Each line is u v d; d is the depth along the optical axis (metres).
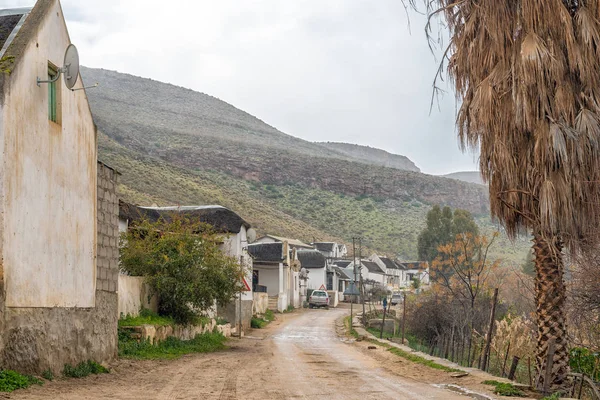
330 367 18.61
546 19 14.47
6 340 11.02
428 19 16.05
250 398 11.49
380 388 13.41
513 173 15.21
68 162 13.77
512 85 14.70
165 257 23.31
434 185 182.12
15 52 11.55
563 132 14.37
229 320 36.50
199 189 112.31
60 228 13.32
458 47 16.08
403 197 174.62
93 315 15.20
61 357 13.26
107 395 11.14
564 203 14.38
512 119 14.98
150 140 174.75
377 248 133.88
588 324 17.08
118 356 17.14
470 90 16.06
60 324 13.23
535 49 14.23
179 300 23.45
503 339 25.02
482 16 15.29
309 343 31.02
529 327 25.27
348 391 12.80
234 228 36.50
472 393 12.76
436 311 36.94
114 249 16.78
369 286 95.44
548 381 13.12
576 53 14.31
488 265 37.78
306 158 177.25
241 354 23.00
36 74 12.23
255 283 62.81
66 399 10.23
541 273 15.27
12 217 11.17
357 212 157.62
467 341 29.97
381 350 25.48
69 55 13.18
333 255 107.88
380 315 55.03
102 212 16.09
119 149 114.69
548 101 14.64
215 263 24.62
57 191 13.17
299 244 94.50
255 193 154.50
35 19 12.38
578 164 14.47
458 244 36.16
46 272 12.59
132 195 83.88
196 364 18.08
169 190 101.81
